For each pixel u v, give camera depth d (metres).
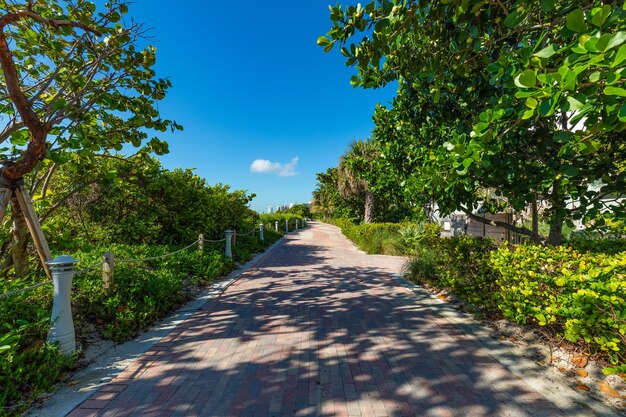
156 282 5.39
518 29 3.45
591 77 1.79
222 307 5.45
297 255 12.24
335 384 3.00
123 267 5.95
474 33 3.44
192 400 2.74
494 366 3.34
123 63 5.29
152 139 5.71
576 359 3.29
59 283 3.38
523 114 2.12
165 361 3.45
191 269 7.52
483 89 4.05
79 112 4.70
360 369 3.29
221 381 3.05
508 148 4.61
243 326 4.53
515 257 4.13
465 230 10.77
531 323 4.18
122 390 2.89
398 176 8.34
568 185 4.87
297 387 2.95
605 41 1.59
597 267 3.33
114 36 4.91
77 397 2.77
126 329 4.14
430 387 2.95
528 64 2.34
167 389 2.91
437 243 7.12
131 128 5.57
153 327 4.48
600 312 2.92
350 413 2.57
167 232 10.16
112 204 8.99
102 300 4.61
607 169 4.22
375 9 3.33
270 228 21.39
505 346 3.85
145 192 9.45
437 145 6.24
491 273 4.84
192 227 10.32
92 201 8.06
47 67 5.38
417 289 6.75
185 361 3.45
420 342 3.97
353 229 18.61
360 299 5.96
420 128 6.65
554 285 3.54
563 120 5.47
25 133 4.59
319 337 4.13
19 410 2.53
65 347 3.34
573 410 2.60
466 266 5.56
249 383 3.02
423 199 7.71
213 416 2.53
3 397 2.54
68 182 7.77
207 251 9.32
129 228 8.86
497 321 4.55
